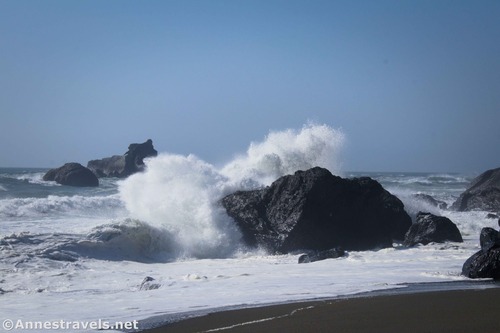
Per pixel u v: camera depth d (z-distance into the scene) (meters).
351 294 9.89
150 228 17.06
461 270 12.37
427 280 11.19
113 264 14.57
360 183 19.08
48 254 14.52
